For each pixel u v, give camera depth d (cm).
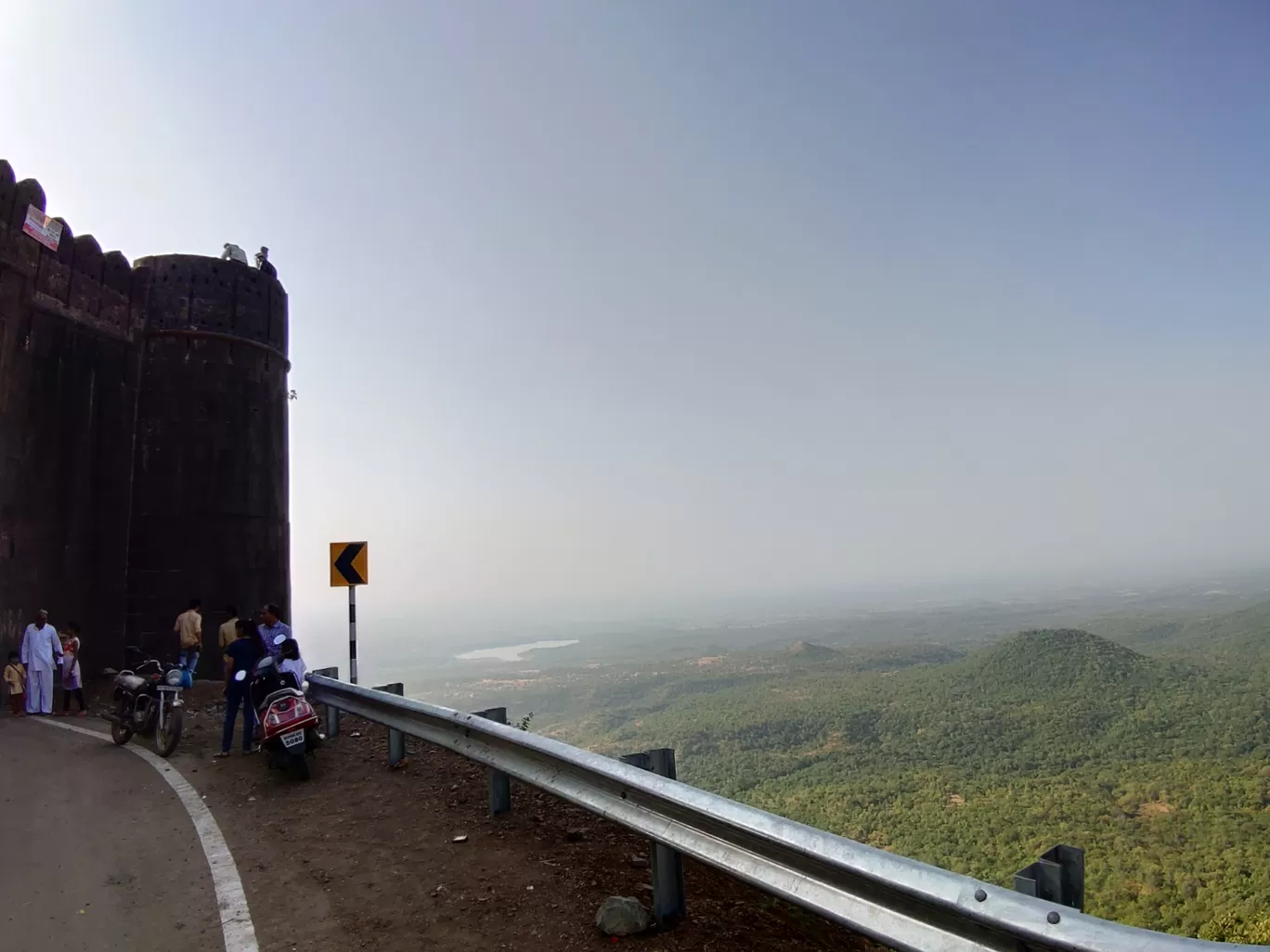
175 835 546
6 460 1284
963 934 237
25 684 1209
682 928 380
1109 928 200
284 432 1848
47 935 384
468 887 432
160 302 1652
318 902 420
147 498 1583
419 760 752
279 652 823
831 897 279
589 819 553
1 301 1288
